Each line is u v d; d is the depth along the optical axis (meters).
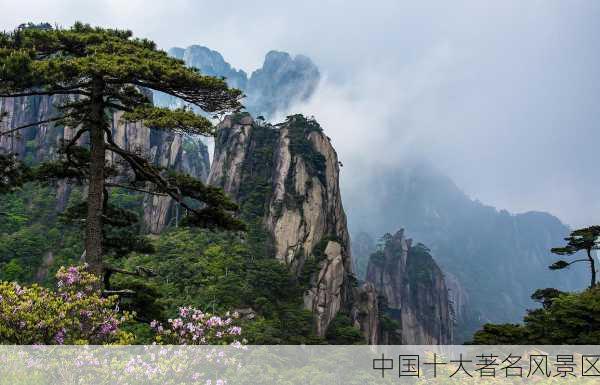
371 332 99.06
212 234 93.44
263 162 113.88
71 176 17.34
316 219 99.19
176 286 70.88
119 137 121.94
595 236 37.16
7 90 13.20
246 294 72.19
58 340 9.21
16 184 16.09
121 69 13.20
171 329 10.87
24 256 93.75
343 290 94.69
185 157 154.00
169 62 14.90
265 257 91.44
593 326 21.66
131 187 16.66
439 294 188.75
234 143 118.00
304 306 85.19
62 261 92.94
